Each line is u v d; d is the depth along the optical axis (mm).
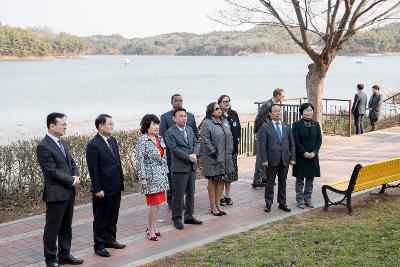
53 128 6246
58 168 6172
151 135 7246
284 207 8742
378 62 140250
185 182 7883
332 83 59188
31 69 115500
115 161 6844
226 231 7648
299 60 196625
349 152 14516
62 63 164375
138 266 6328
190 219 8070
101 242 6785
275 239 7121
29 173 9648
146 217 8516
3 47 182250
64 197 6211
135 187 10797
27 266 6430
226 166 8344
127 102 41188
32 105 39156
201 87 58438
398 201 9062
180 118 7863
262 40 175250
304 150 8617
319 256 6387
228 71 104250
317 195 9781
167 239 7348
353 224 7680
